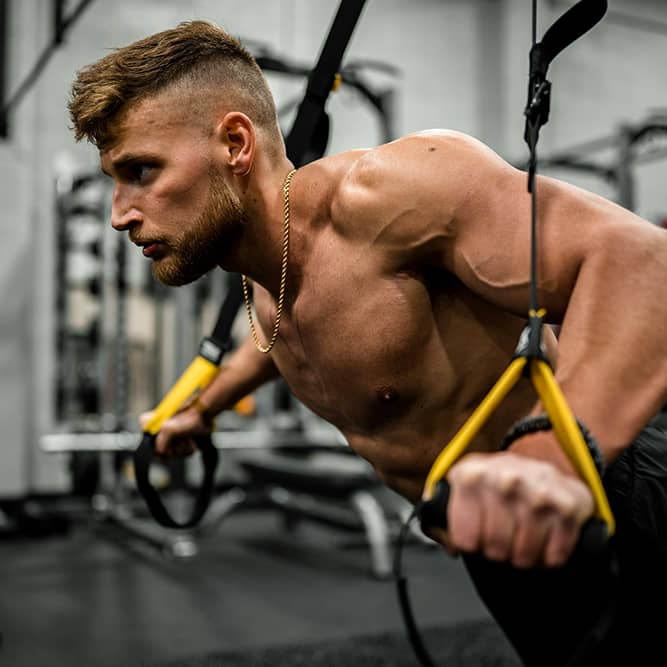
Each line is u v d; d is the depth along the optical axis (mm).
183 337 4203
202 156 722
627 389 493
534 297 490
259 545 3766
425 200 663
